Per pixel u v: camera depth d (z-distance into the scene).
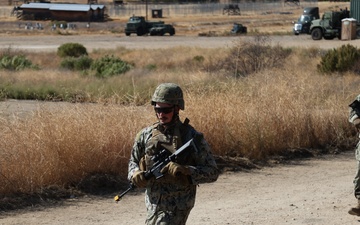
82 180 10.46
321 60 33.81
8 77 32.31
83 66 40.91
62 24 99.81
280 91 15.61
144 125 11.73
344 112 15.62
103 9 118.44
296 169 12.66
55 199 9.82
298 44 52.56
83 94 23.53
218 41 63.25
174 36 75.38
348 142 15.10
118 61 39.25
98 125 11.38
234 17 125.62
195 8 136.88
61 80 31.05
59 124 10.98
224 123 13.12
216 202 9.82
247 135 13.25
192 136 5.38
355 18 59.59
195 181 5.26
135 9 135.62
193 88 15.69
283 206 9.48
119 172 11.05
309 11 71.94
